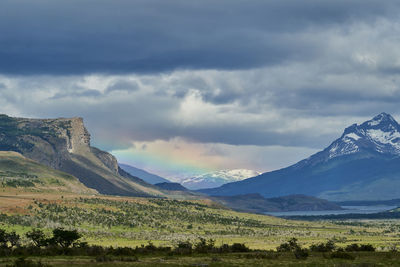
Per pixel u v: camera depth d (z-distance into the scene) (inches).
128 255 5984.3
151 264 4640.8
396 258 5398.6
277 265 4662.9
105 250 6363.2
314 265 4643.2
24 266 4429.1
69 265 4517.7
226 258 5506.9
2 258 5462.6
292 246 7485.2
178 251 6323.8
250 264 4749.0
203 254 6171.3
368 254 5930.1
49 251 6220.5
